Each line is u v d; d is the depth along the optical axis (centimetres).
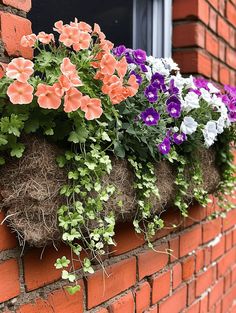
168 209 158
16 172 98
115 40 176
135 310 145
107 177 112
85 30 111
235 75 246
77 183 103
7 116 94
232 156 184
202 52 197
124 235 137
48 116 96
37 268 108
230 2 229
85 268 108
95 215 106
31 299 107
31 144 98
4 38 102
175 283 170
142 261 147
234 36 239
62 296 115
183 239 175
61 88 91
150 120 119
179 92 138
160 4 193
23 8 107
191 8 191
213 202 200
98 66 106
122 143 118
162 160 136
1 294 99
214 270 210
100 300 128
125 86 114
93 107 98
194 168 153
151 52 194
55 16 142
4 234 99
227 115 158
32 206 98
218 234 214
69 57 110
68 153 101
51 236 101
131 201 122
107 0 170
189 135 143
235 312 243
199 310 192
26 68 91
